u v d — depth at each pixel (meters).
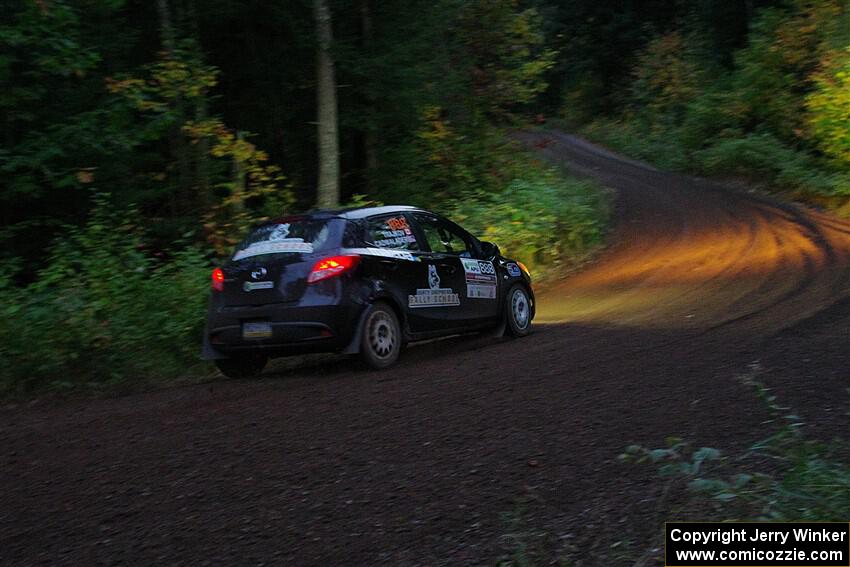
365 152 20.22
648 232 22.47
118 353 9.23
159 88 13.97
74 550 4.16
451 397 6.87
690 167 38.97
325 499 4.66
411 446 5.54
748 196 28.88
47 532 4.41
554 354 8.59
